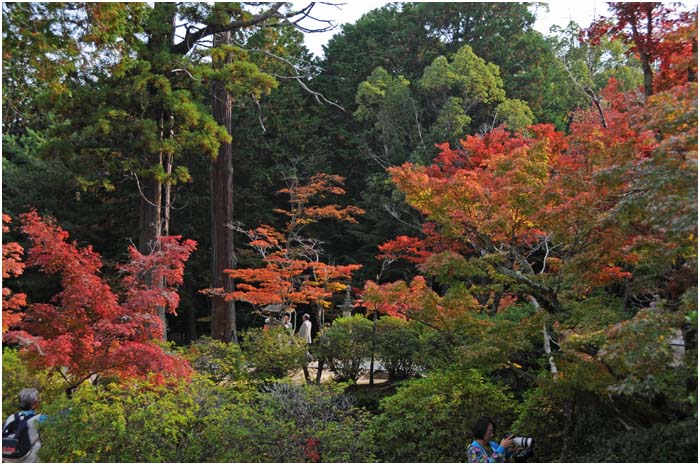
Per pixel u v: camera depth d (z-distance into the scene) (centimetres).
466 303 772
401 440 776
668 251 570
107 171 1499
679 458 565
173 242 912
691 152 545
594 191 670
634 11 790
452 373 810
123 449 664
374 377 1211
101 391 732
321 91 2617
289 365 1129
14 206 2094
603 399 650
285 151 2394
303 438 723
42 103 1345
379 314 1650
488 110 2244
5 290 746
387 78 2297
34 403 639
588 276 675
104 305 806
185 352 1157
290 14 1452
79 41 1152
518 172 725
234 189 2288
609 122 972
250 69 1428
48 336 782
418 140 2239
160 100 1370
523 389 919
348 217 1761
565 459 672
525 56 2427
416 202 781
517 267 864
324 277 1345
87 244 2236
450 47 2484
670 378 675
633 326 507
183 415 704
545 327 724
